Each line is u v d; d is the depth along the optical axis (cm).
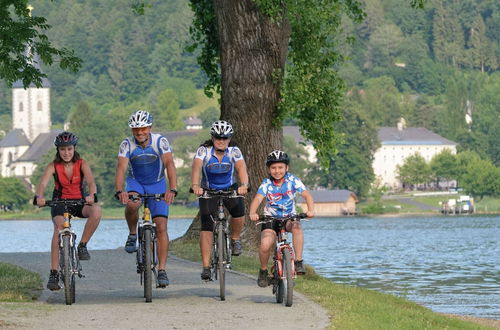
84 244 2836
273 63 5000
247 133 5025
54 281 2827
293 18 5012
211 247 2966
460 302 5228
